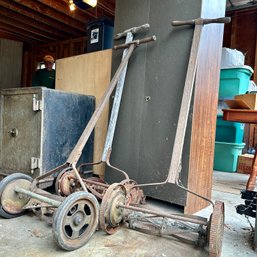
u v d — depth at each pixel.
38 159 1.83
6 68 7.19
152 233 1.37
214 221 1.14
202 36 1.73
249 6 4.70
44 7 5.11
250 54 4.76
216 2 1.88
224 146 3.71
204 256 1.21
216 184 2.79
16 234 1.34
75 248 1.19
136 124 2.01
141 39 1.96
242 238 1.44
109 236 1.37
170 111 1.83
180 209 1.84
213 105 1.96
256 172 1.88
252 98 2.03
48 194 1.46
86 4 3.12
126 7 2.13
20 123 1.92
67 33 6.50
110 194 1.33
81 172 2.20
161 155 1.86
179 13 1.80
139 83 2.01
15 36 6.90
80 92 2.53
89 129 1.58
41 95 1.82
